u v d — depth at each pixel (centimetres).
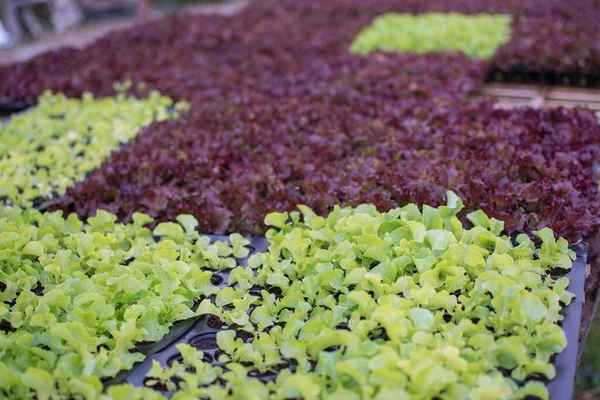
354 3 406
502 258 124
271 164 172
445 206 139
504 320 113
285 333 115
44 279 133
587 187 154
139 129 206
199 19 384
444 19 346
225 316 122
